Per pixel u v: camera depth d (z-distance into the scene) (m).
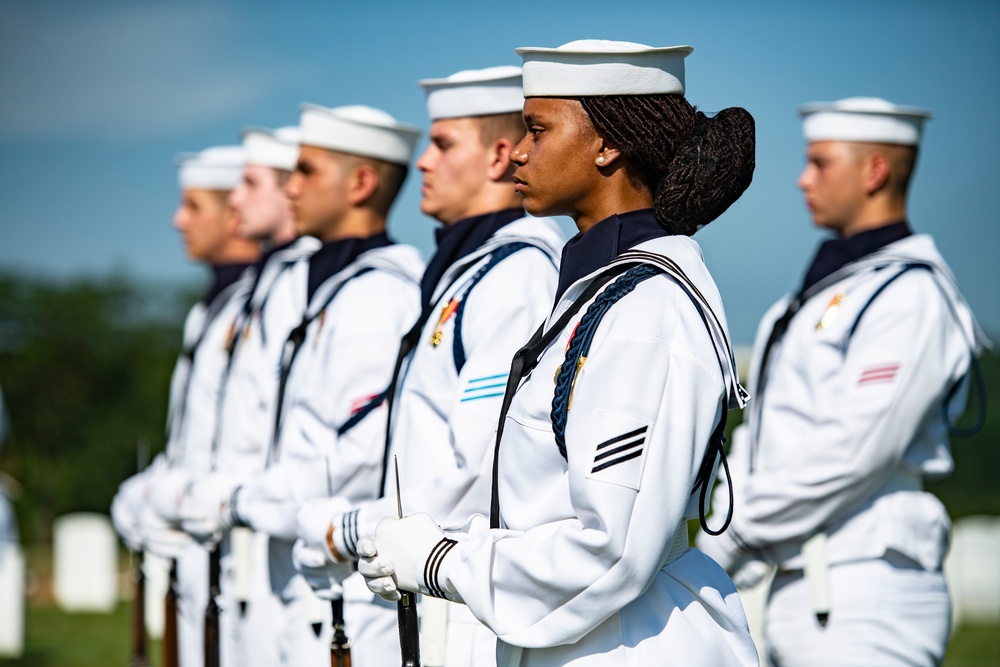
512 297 4.68
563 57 3.57
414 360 4.91
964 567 13.18
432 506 4.50
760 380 6.04
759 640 7.11
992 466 16.36
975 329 5.82
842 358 5.77
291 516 5.49
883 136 6.18
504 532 3.49
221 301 8.11
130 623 12.92
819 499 5.51
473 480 4.45
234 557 6.24
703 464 3.43
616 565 3.24
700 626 3.46
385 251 5.94
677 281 3.41
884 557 5.55
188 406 7.84
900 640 5.52
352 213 6.08
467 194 5.17
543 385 3.51
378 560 3.62
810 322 5.89
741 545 5.64
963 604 13.10
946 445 5.81
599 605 3.28
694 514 3.50
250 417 6.85
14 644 11.16
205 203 8.58
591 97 3.57
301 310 6.75
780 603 5.71
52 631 12.45
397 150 6.11
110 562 14.26
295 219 6.15
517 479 3.54
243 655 6.23
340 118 6.04
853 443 5.50
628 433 3.27
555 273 4.81
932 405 5.57
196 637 7.42
